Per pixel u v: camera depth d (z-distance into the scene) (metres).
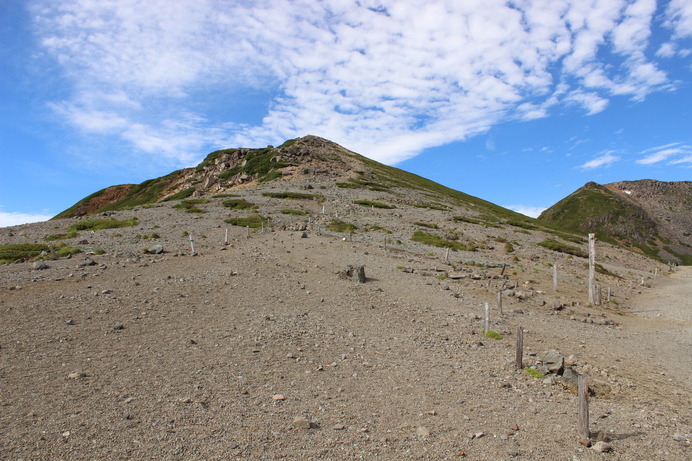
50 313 18.44
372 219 67.25
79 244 37.72
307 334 18.59
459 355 17.80
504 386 14.50
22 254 32.59
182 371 13.47
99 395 11.37
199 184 127.88
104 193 150.38
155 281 25.42
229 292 24.53
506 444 10.24
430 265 40.47
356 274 31.03
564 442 10.59
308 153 132.00
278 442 9.59
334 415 11.26
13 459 8.22
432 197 111.31
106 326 17.34
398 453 9.46
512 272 42.88
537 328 24.34
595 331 25.48
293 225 57.31
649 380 17.22
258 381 13.21
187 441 9.37
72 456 8.49
